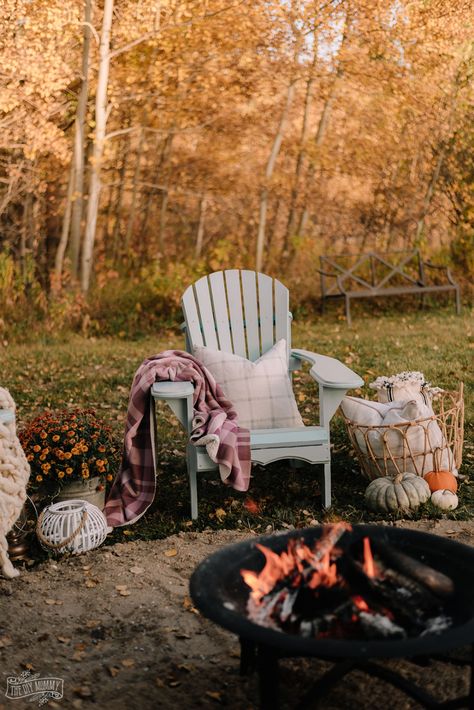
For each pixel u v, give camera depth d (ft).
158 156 44.16
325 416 11.98
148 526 11.68
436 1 36.06
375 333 27.81
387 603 6.06
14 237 36.63
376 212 41.50
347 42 37.55
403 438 12.02
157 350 26.11
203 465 11.64
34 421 12.09
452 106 37.27
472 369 20.51
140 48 35.45
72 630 8.53
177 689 7.34
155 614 8.84
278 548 6.73
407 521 11.36
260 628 5.31
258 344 14.46
